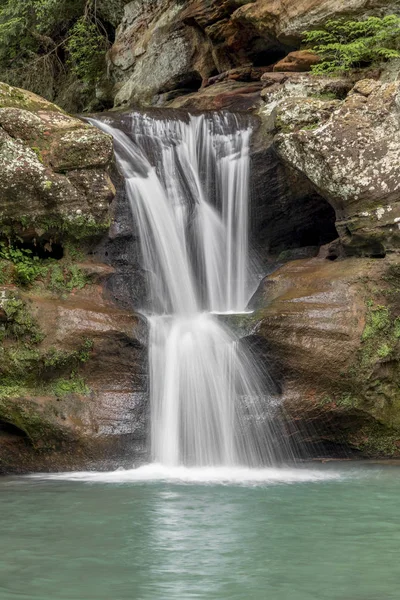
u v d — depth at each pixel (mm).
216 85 15359
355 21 13414
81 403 9188
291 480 8461
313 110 11273
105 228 10195
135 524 6402
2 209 9836
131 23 19156
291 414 9547
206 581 5008
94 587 4910
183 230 11289
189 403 9312
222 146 11852
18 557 5527
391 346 9977
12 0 21234
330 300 9898
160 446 9297
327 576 5109
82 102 21297
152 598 4711
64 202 9977
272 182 11734
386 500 7355
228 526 6359
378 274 10188
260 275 11844
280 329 9484
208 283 11406
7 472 9086
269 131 11750
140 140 11414
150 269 10820
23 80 22328
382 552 5633
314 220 12016
